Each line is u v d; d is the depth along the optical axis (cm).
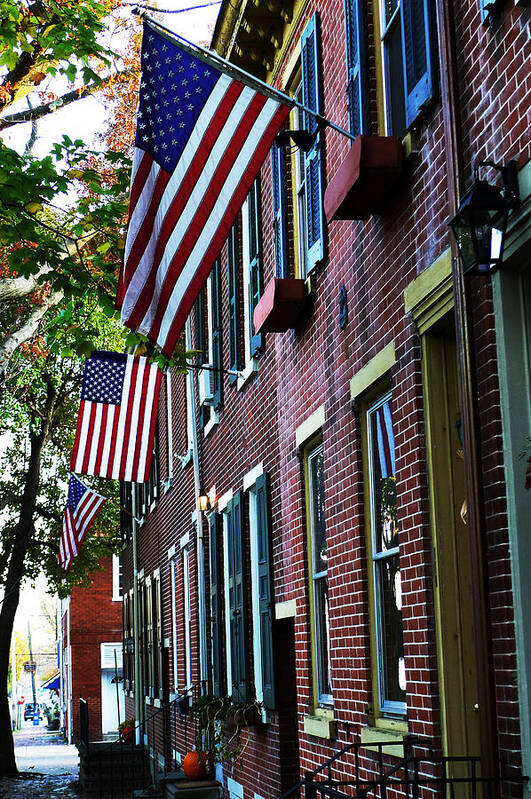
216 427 1653
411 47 702
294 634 1168
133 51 1533
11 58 1208
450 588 655
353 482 848
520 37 538
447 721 636
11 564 3195
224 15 1195
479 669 556
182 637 2095
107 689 4566
